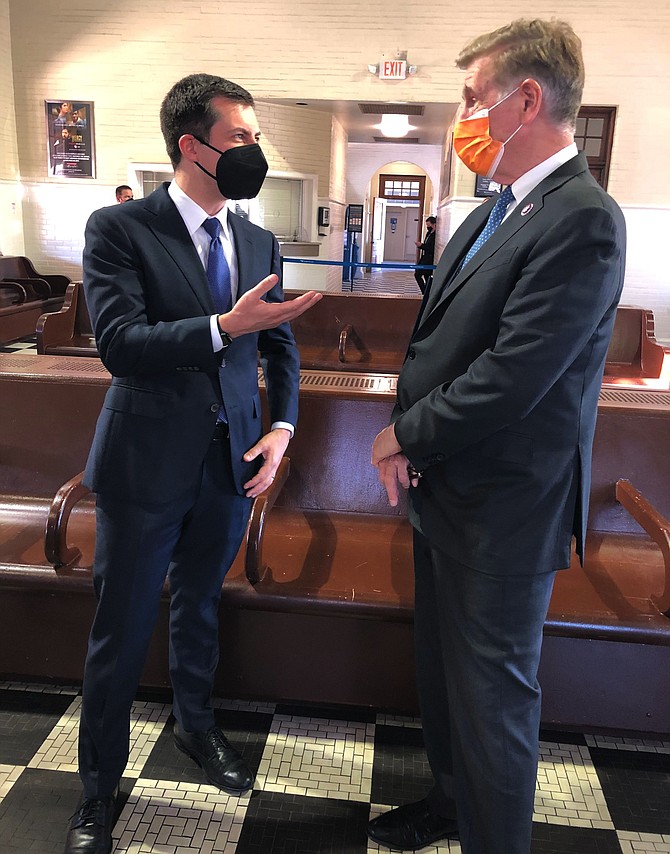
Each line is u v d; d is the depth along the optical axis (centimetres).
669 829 176
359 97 891
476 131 129
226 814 175
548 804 182
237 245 161
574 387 128
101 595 159
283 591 193
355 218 1659
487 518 132
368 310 476
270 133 975
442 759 164
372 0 856
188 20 888
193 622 178
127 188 843
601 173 895
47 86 932
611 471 225
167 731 202
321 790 183
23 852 162
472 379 123
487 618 134
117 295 142
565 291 116
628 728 202
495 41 125
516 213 129
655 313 920
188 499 161
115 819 171
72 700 214
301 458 237
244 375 163
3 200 937
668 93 851
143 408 151
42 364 253
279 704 217
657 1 821
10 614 210
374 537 230
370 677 207
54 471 241
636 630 183
